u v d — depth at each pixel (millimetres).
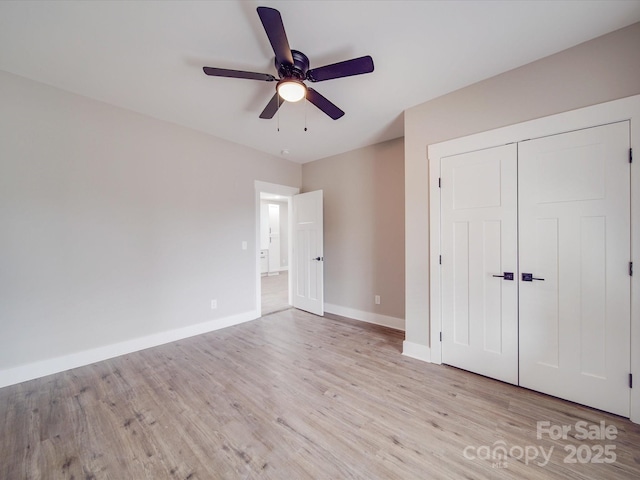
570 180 1837
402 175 3404
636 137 1630
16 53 1865
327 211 4254
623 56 1662
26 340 2164
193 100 2502
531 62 1969
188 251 3143
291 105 2588
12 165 2105
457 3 1464
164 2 1457
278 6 1478
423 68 2029
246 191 3744
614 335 1709
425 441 1523
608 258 1723
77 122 2395
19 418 1714
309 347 2840
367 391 2018
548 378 1938
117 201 2625
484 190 2184
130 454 1436
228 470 1336
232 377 2227
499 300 2131
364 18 1560
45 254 2246
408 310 2635
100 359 2514
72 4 1460
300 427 1638
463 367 2322
